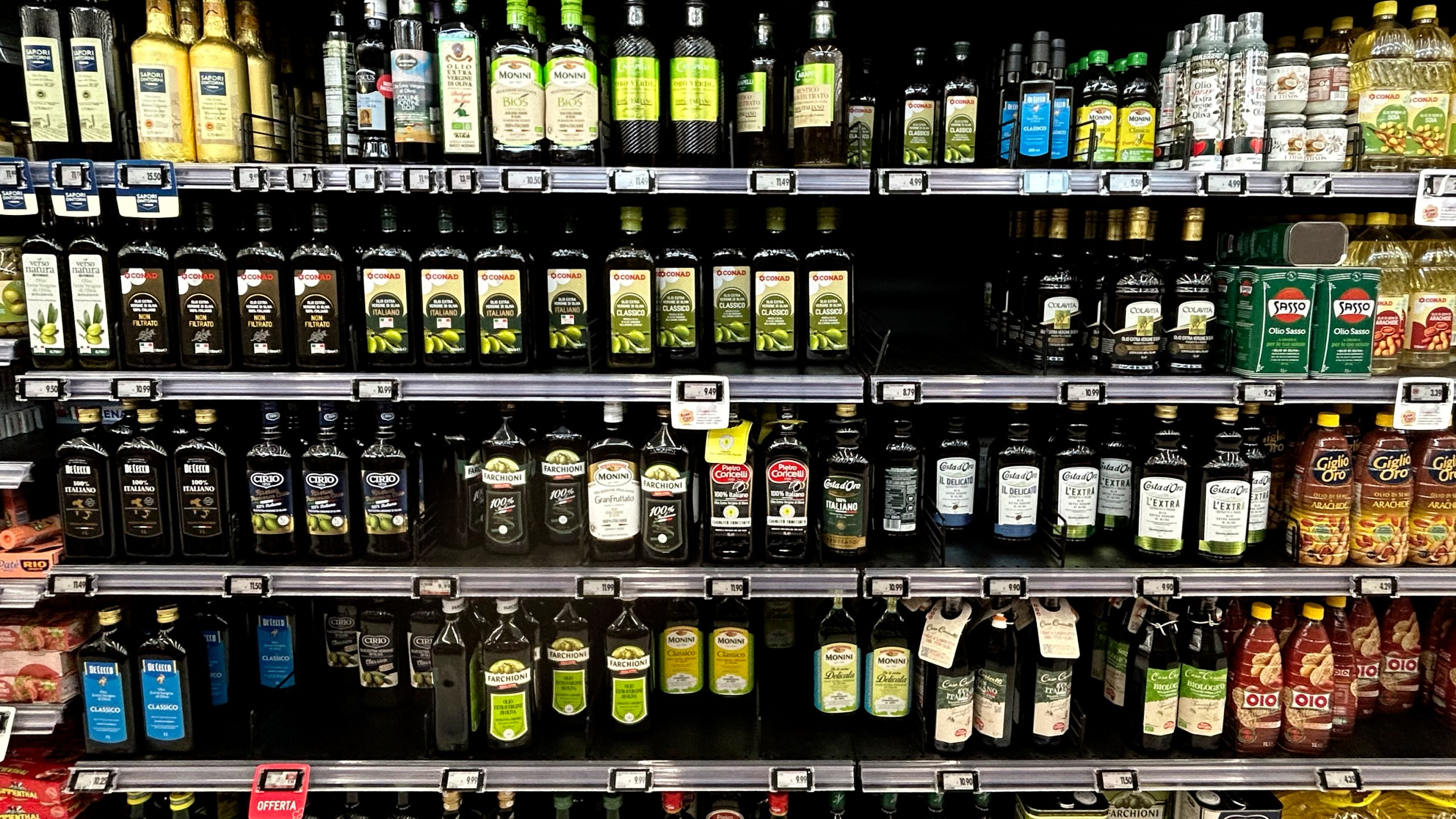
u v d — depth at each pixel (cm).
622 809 233
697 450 217
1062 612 211
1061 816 214
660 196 241
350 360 205
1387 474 211
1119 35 251
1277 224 208
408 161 196
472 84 194
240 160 198
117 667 204
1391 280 217
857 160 205
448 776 203
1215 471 208
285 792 202
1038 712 214
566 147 197
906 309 265
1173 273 210
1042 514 228
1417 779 210
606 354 209
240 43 200
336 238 205
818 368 210
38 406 254
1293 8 241
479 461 219
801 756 209
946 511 226
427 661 221
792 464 206
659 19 240
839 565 207
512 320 204
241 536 210
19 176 189
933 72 221
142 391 194
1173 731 213
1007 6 243
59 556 205
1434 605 251
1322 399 202
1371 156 210
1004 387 199
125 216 192
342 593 200
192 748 209
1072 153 212
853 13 247
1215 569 207
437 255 202
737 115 209
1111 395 200
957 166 206
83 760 207
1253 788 208
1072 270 214
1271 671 211
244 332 200
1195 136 205
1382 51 210
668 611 227
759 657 251
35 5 193
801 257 221
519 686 207
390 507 206
